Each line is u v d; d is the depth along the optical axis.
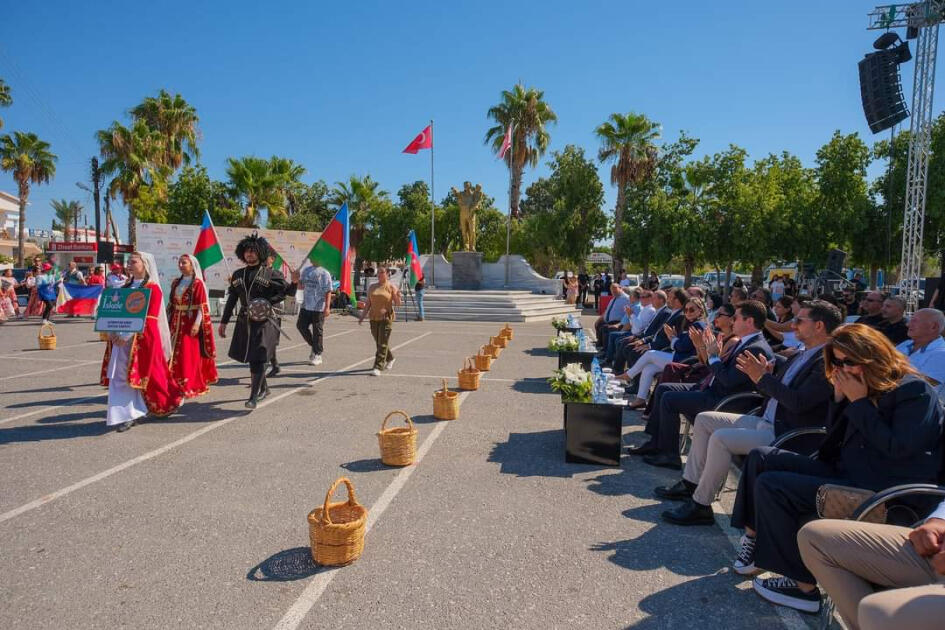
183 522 3.79
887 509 2.68
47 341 11.39
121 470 4.72
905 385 2.78
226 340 13.34
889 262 19.34
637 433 6.13
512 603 2.91
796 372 3.81
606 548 3.54
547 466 4.99
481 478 4.67
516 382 8.77
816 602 2.92
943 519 2.31
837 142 22.70
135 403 5.91
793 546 2.92
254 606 2.85
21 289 21.36
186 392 6.32
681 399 4.98
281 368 9.62
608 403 4.99
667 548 3.56
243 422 6.22
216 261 10.05
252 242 6.67
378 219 39.47
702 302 6.45
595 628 2.72
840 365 2.91
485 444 5.58
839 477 3.08
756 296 9.41
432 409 6.93
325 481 4.54
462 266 25.75
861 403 2.85
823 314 3.69
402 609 2.83
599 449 5.02
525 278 27.81
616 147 28.77
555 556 3.41
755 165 27.09
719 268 27.41
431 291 24.64
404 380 8.70
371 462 5.00
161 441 5.50
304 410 6.78
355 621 2.73
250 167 31.09
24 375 8.70
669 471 4.94
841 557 2.46
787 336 7.96
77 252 28.17
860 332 2.86
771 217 24.17
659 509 4.14
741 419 4.14
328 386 8.18
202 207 31.69
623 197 29.12
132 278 6.09
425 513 3.97
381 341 9.03
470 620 2.75
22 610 2.81
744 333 4.80
